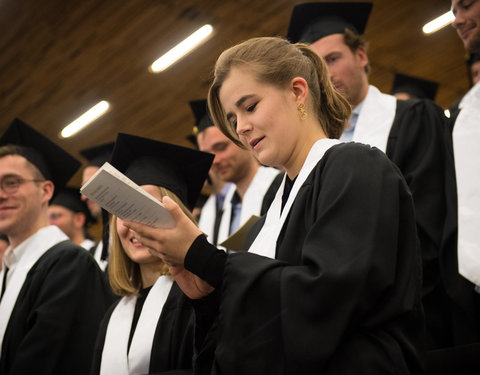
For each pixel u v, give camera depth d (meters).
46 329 3.49
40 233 4.20
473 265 2.61
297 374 1.60
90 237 7.16
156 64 9.55
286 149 2.14
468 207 2.80
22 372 3.36
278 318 1.69
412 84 6.91
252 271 1.77
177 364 2.68
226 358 1.69
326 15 4.38
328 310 1.63
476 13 3.19
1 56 9.23
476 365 2.10
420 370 1.72
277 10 8.49
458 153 2.97
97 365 2.91
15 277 3.96
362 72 4.02
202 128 5.32
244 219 4.57
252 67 2.14
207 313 1.91
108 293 3.92
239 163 4.74
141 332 2.82
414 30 9.05
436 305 2.83
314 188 1.94
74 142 11.60
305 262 1.74
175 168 3.42
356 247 1.68
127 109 10.75
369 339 1.69
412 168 3.27
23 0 8.11
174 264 1.89
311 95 2.25
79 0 8.16
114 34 8.85
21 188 4.32
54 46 9.03
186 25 8.78
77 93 10.21
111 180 1.63
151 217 1.79
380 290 1.66
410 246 1.83
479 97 3.07
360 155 1.91
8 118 10.83
